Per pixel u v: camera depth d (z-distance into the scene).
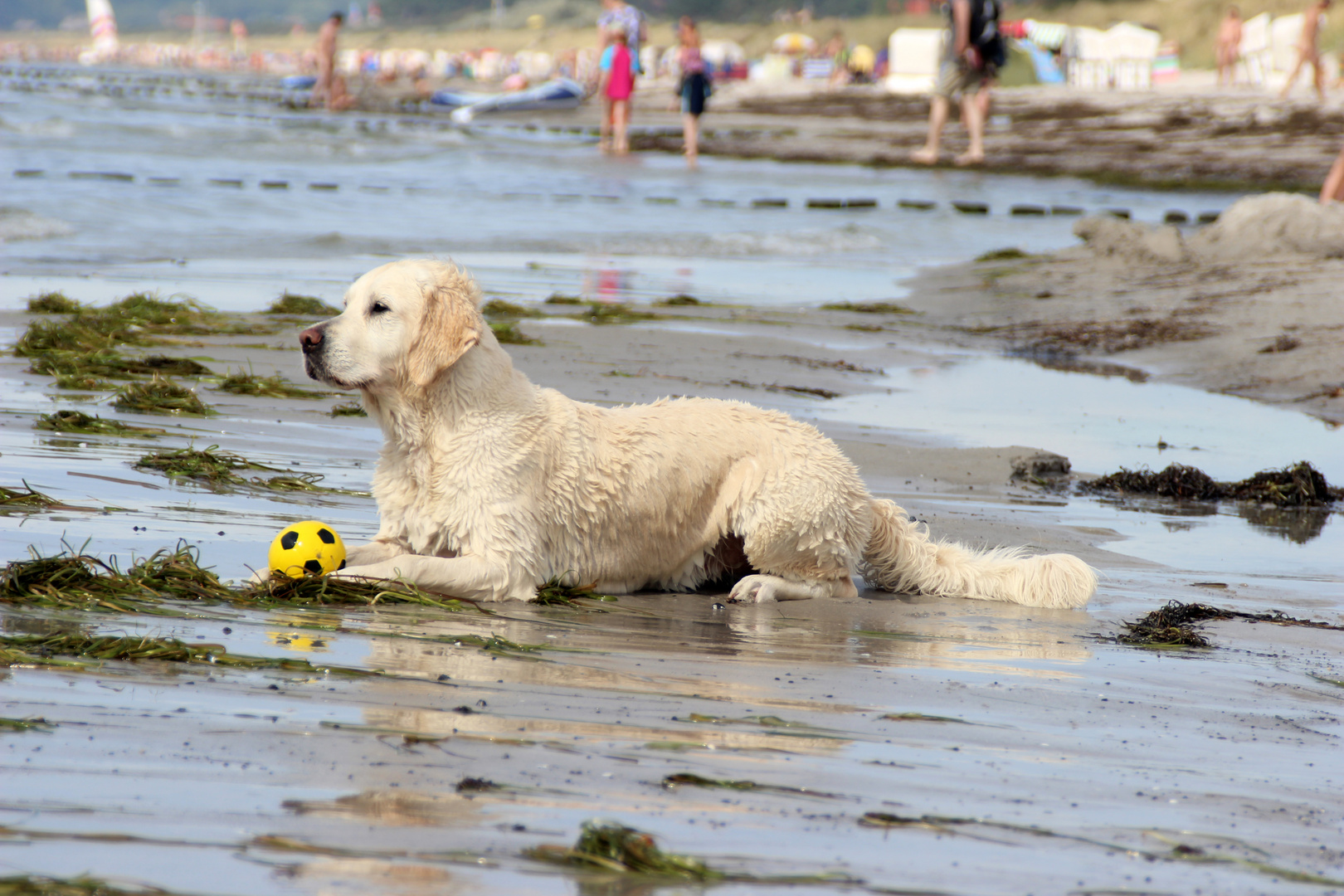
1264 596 8.64
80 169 34.69
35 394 11.50
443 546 7.60
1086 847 4.06
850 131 62.78
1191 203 39.03
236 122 59.19
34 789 3.80
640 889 3.44
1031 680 6.33
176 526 7.86
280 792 3.93
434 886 3.36
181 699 4.78
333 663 5.54
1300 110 58.28
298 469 9.79
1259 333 18.62
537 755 4.48
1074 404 15.17
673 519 8.12
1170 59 90.44
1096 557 9.40
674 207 35.12
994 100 72.31
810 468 8.20
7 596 6.09
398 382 7.38
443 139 55.22
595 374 14.05
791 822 4.05
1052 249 29.55
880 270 26.02
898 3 189.38
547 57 174.12
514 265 23.77
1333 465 12.67
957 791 4.52
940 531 9.55
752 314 19.73
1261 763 5.22
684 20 45.47
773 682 5.93
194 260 22.02
